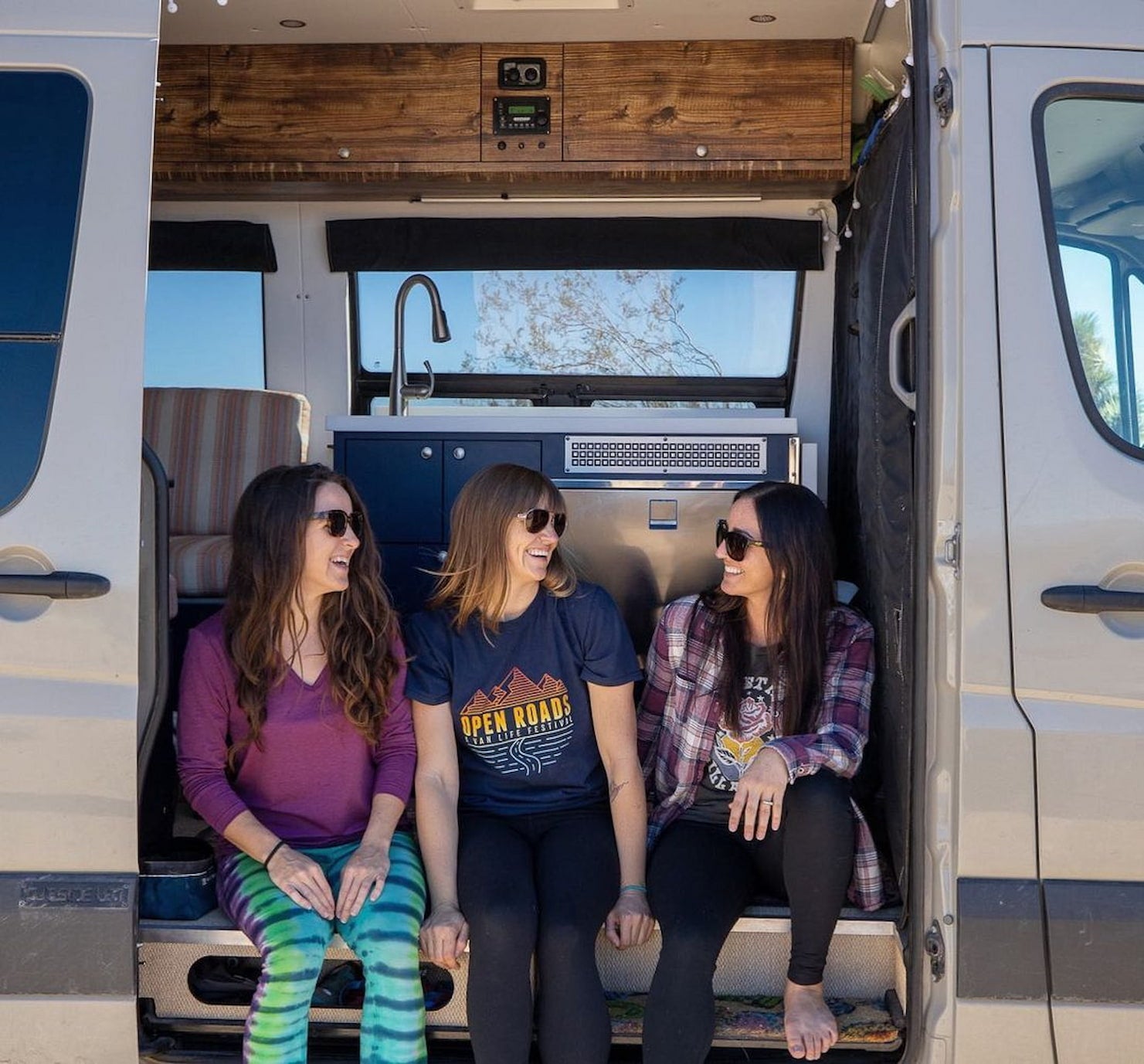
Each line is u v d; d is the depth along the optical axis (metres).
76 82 2.08
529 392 4.05
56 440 2.03
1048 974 2.02
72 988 2.04
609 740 2.41
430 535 3.21
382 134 3.49
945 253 2.06
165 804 2.36
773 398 3.99
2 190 2.06
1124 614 2.03
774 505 2.43
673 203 3.74
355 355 4.09
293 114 3.50
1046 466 2.04
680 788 2.48
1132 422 2.08
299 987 2.06
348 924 2.17
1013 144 2.07
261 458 3.97
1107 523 2.03
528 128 3.46
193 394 3.99
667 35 3.36
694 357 3.97
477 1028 2.09
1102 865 2.03
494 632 2.40
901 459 2.42
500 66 3.46
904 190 2.42
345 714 2.27
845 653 2.45
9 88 2.08
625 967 2.34
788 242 3.71
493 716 2.40
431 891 2.26
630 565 3.14
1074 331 2.07
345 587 2.27
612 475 3.13
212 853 2.27
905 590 2.32
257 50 3.48
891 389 2.53
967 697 2.03
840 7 3.13
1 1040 2.05
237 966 2.32
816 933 2.19
